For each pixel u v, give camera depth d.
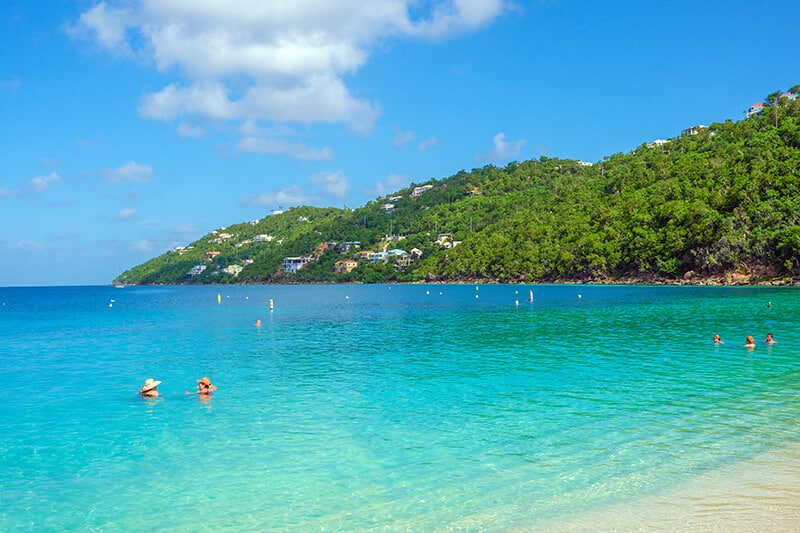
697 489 12.75
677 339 39.22
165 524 11.86
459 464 14.98
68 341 48.38
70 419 20.61
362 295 148.00
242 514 12.23
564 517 11.56
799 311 57.78
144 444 17.39
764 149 145.12
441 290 166.88
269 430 18.69
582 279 173.25
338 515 12.02
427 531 11.12
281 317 73.62
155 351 40.19
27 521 12.15
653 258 143.88
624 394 22.66
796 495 12.26
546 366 29.75
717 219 125.12
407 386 25.48
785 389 22.84
